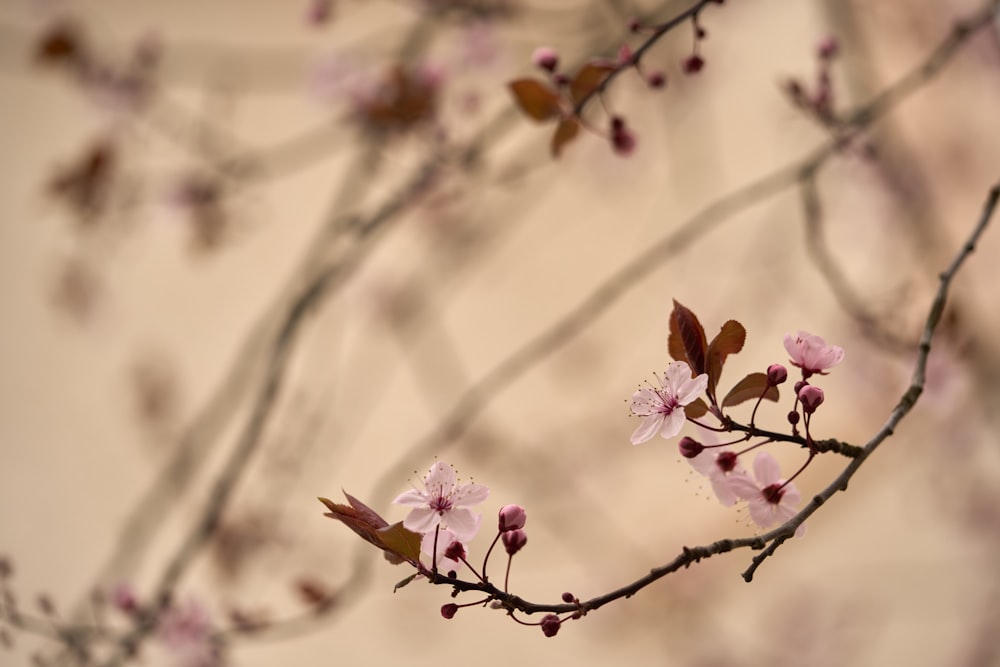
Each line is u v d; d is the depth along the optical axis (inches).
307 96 72.4
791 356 42.6
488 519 100.7
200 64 111.0
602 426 105.3
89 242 113.6
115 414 115.3
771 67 104.0
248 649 100.0
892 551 101.1
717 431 42.4
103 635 55.9
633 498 104.5
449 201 74.6
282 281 115.3
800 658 99.0
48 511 112.2
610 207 111.6
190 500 99.1
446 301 109.5
